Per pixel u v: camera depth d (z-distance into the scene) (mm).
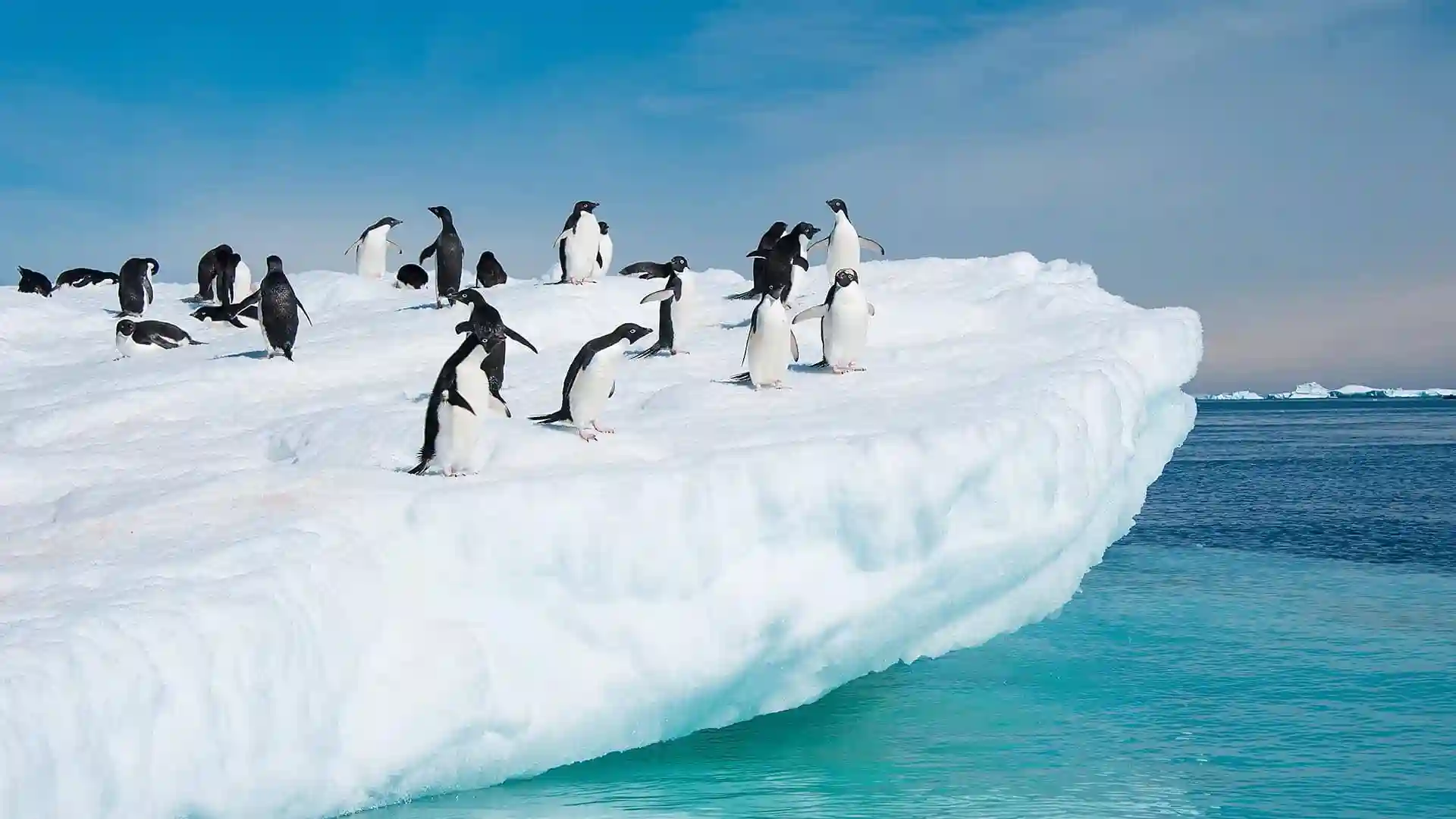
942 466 8430
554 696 6918
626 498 7309
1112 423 10664
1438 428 81438
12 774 4727
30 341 17516
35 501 8695
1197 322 13789
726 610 7527
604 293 15664
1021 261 16453
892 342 13367
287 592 6215
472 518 7059
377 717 6316
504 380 11992
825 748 7555
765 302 10352
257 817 5711
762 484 7781
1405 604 12562
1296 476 35531
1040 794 6762
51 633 5398
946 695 8680
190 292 22750
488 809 6383
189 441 10117
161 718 5410
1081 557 10703
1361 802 6656
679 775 7027
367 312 16625
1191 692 8820
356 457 8859
